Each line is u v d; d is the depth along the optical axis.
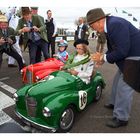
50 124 3.79
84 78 4.69
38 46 7.48
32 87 4.07
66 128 4.06
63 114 3.92
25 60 10.05
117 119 4.28
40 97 3.86
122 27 3.79
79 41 4.92
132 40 3.91
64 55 6.48
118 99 4.20
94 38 21.58
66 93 4.07
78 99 4.21
